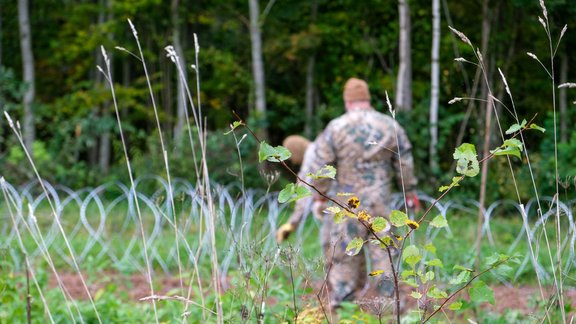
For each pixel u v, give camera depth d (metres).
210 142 16.88
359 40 22.52
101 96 21.12
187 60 22.69
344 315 4.79
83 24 23.11
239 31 23.70
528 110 16.28
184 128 17.25
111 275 8.56
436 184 16.05
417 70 22.14
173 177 16.56
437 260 2.58
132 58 23.25
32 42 24.83
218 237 7.90
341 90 21.41
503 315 4.97
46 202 14.95
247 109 24.67
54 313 5.12
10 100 22.12
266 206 10.01
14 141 18.52
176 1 22.16
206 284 6.71
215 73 22.41
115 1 21.14
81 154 25.73
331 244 2.95
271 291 4.88
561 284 2.86
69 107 21.19
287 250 2.87
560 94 15.80
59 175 17.34
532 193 13.62
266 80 24.33
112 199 17.09
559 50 14.52
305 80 24.45
